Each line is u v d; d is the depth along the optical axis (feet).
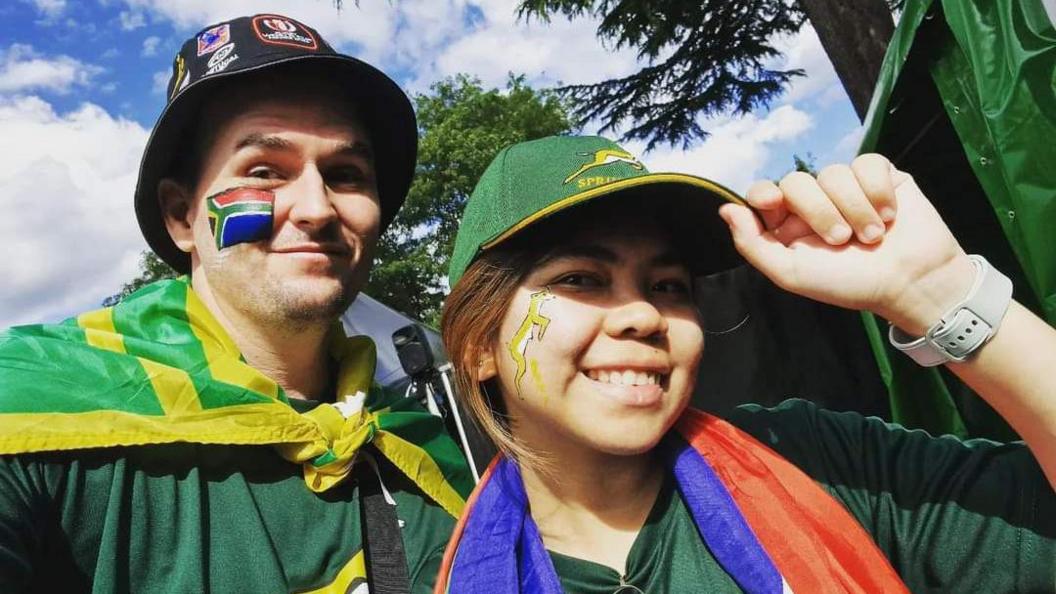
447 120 24.13
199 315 1.89
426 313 22.24
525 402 1.44
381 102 2.10
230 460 1.74
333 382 2.15
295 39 1.92
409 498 2.00
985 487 1.36
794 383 2.89
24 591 1.37
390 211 2.48
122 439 1.59
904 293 1.26
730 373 2.95
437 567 1.85
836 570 1.31
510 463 1.58
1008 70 2.17
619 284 1.42
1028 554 1.28
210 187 1.91
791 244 1.36
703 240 1.59
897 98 2.49
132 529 1.56
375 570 1.78
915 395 2.61
